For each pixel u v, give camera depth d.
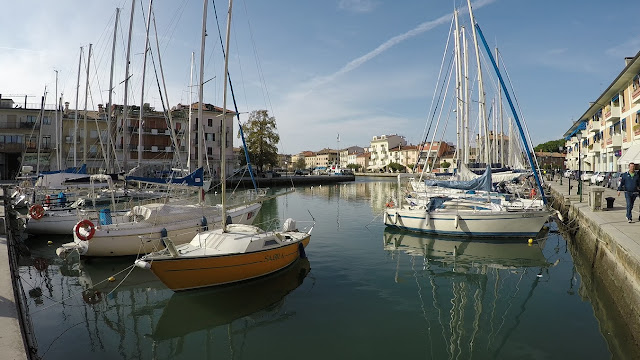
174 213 13.49
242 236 10.61
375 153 125.06
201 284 9.74
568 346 7.02
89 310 9.09
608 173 28.92
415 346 7.08
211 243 10.41
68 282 11.02
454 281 10.91
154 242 12.86
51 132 47.75
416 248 14.88
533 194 21.52
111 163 32.78
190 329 8.04
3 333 5.46
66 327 8.18
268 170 73.75
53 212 16.45
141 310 9.05
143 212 13.53
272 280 10.88
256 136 59.41
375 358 6.68
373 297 9.62
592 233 12.73
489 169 16.92
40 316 8.74
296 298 9.55
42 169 47.00
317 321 8.25
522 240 15.79
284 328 7.95
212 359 6.85
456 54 25.31
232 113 59.75
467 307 8.96
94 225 12.45
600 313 8.57
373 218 23.52
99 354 7.04
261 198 15.38
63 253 12.38
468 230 16.12
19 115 47.16
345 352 6.94
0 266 8.93
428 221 16.88
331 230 19.05
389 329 7.82
